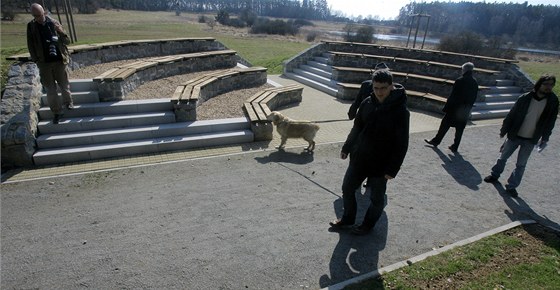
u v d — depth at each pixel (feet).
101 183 17.06
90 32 104.22
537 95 16.39
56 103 20.39
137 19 190.08
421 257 12.34
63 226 13.53
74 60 28.32
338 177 18.97
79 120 21.31
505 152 18.49
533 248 13.23
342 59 45.47
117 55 33.71
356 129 12.69
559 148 26.27
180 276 11.19
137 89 26.99
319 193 17.12
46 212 14.43
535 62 105.60
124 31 117.19
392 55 50.72
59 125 20.70
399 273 11.44
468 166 21.72
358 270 11.76
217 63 38.19
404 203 16.65
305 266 11.87
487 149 25.03
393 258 12.48
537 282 11.18
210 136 22.63
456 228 14.67
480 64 45.16
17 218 13.94
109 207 14.98
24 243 12.45
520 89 40.83
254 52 84.89
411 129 28.84
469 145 25.71
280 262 12.03
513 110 17.35
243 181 17.97
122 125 22.18
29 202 15.12
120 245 12.58
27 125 18.85
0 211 14.37
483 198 17.61
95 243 12.62
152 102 23.66
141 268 11.48
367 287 10.77
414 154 23.29
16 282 10.67
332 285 10.89
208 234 13.43
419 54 49.16
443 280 11.12
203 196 16.28
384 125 11.44
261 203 15.92
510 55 95.30
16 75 21.34
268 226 14.15
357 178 12.67
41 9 18.60
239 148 22.48
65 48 20.54
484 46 98.48
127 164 19.33
